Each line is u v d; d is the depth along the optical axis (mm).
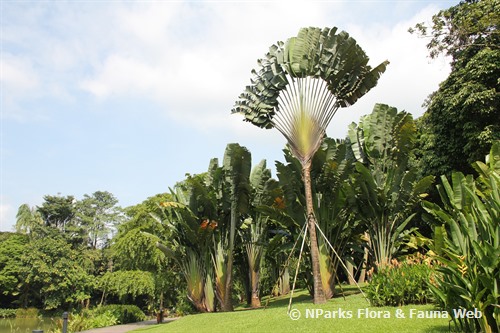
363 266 16625
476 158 14539
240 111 13688
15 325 28562
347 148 17266
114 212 55531
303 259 14930
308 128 12320
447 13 16500
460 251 5605
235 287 23531
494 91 14031
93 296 40562
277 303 16375
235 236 16812
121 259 27156
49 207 48719
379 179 14367
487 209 5430
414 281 9469
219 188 16234
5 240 42438
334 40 12188
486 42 15773
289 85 12523
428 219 12812
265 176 16031
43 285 36750
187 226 15586
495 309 4930
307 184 12266
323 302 11688
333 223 13555
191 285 16344
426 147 17203
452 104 14922
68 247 38625
